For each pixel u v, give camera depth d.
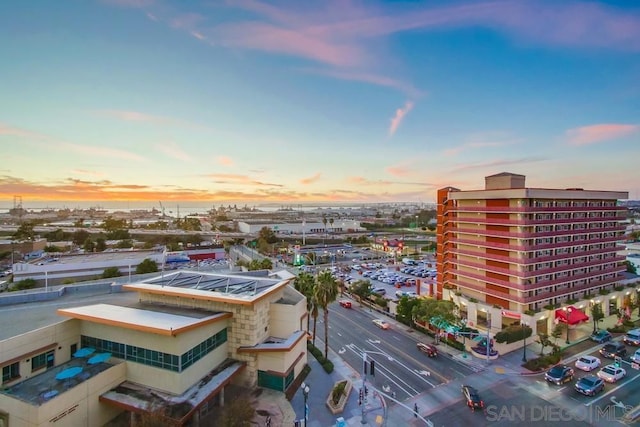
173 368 33.41
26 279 79.88
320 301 47.59
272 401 37.34
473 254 64.25
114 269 85.69
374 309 72.94
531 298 55.69
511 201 57.88
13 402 28.62
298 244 175.25
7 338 34.03
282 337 43.81
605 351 49.19
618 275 72.94
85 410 31.34
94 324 37.47
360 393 37.78
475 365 47.00
